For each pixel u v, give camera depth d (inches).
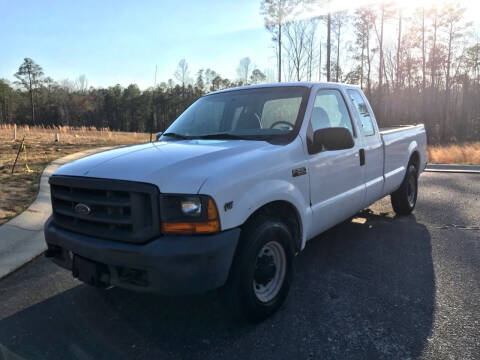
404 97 2042.3
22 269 170.7
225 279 103.7
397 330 115.9
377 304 132.4
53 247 124.3
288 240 126.3
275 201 123.1
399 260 173.5
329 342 110.7
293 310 129.3
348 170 164.4
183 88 3636.8
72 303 138.7
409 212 252.2
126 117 3937.0
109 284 108.6
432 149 756.0
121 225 104.9
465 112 2181.3
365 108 195.6
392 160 212.8
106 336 116.9
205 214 99.5
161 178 102.0
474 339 110.3
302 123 141.4
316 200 144.5
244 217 108.2
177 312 130.2
